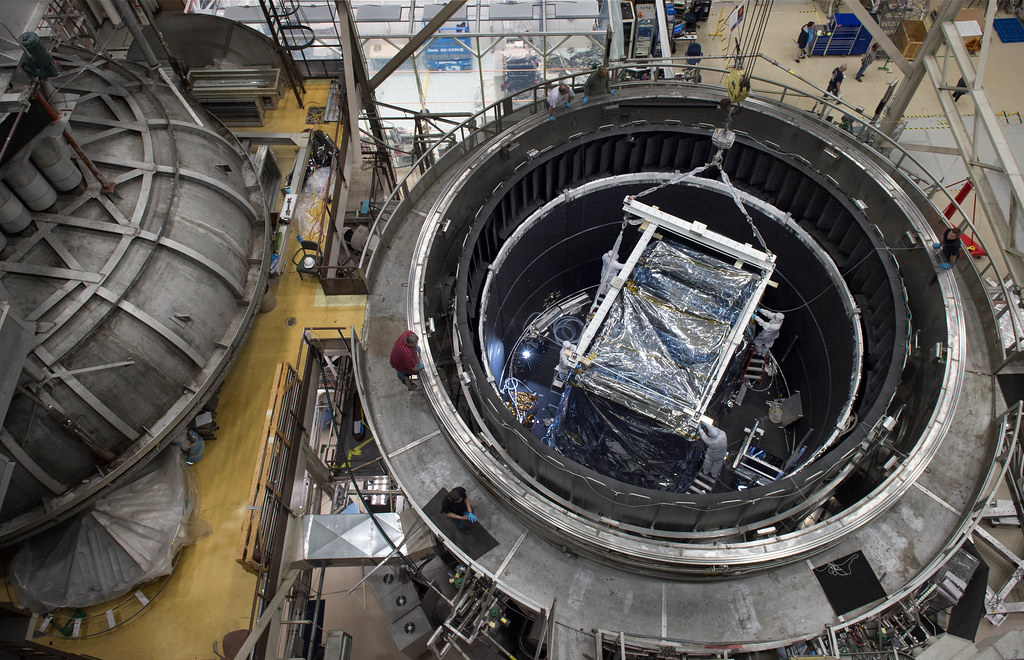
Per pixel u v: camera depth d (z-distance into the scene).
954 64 29.12
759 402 20.39
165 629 12.91
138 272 12.56
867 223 17.08
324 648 18.19
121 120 14.08
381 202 23.34
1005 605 14.14
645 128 19.06
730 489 18.69
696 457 16.66
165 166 13.81
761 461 18.98
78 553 12.99
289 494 14.19
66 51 14.88
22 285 11.82
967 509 13.43
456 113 22.94
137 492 13.51
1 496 10.54
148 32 18.22
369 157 23.23
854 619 12.14
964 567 13.34
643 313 17.14
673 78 21.33
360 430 18.34
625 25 26.55
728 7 32.88
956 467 13.98
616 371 16.38
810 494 14.18
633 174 19.28
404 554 14.34
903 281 16.70
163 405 13.14
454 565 15.85
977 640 13.95
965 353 14.38
